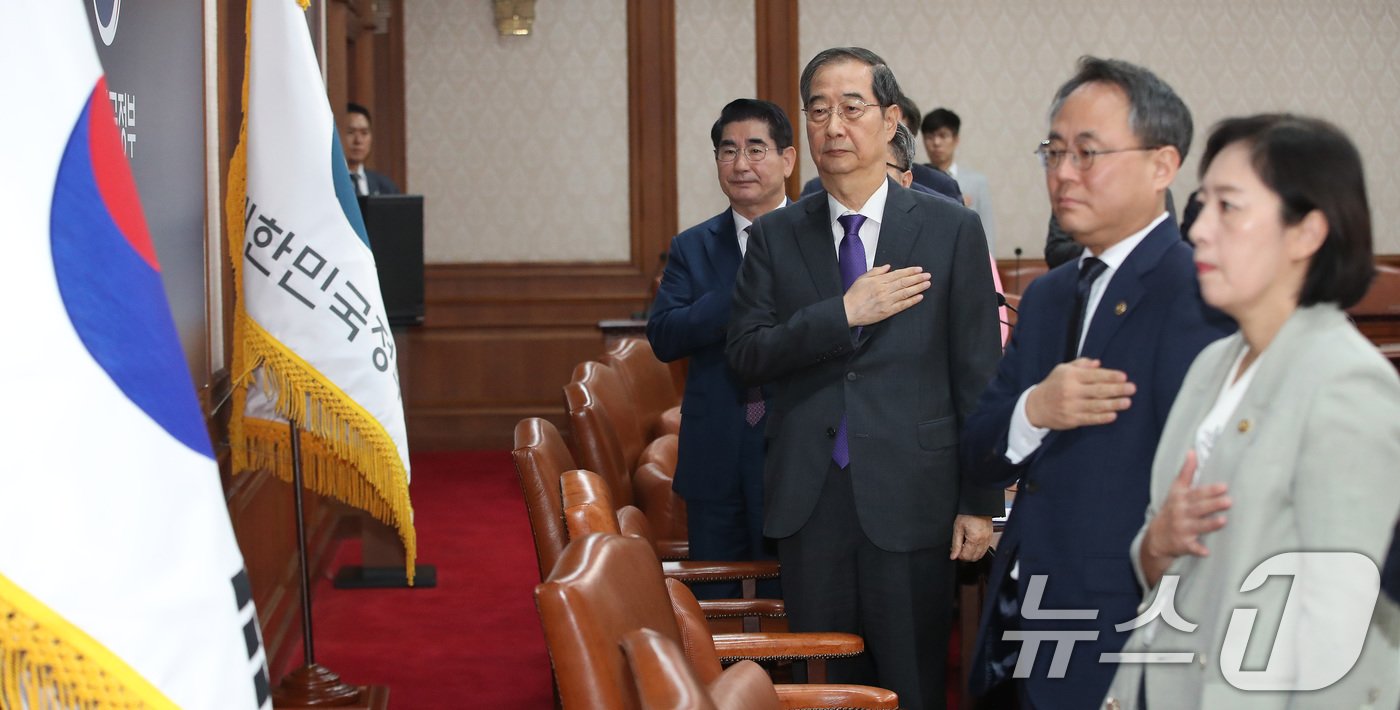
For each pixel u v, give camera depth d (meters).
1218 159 1.62
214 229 3.72
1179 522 1.67
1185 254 1.88
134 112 2.74
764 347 2.68
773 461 2.78
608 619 1.65
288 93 3.01
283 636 4.30
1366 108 8.76
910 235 2.69
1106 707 1.87
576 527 2.12
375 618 4.91
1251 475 1.58
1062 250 5.95
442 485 7.33
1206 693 1.62
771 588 3.47
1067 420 1.86
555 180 8.49
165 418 1.45
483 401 8.52
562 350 8.52
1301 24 8.70
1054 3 8.63
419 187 8.45
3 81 1.43
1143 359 1.87
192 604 1.43
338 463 3.20
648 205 8.53
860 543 2.71
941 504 2.68
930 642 2.74
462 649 4.55
